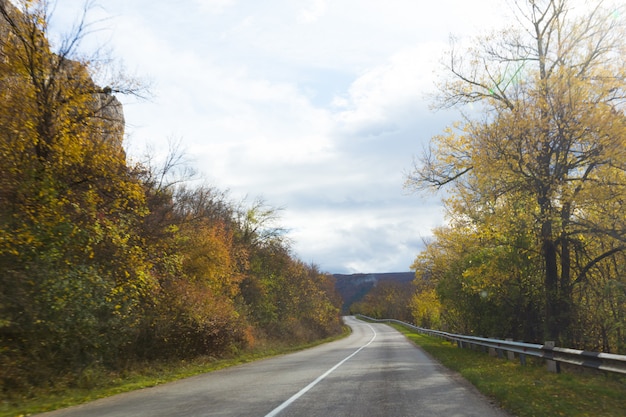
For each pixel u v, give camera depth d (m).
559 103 17.47
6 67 13.54
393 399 9.01
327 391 10.10
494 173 18.94
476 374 12.73
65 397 10.02
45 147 13.73
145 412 7.85
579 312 20.86
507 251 22.72
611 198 17.41
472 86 22.89
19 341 11.66
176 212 29.17
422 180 24.02
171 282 20.91
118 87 16.33
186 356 20.09
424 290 56.72
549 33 21.00
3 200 12.32
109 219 15.72
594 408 7.93
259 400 8.91
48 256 12.62
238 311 31.69
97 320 14.15
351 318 166.88
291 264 52.25
